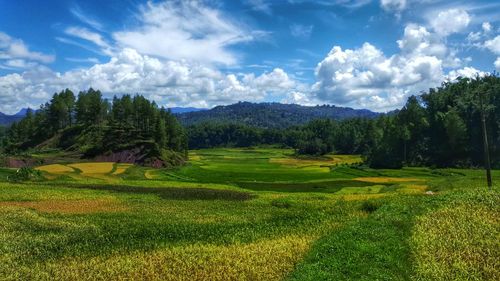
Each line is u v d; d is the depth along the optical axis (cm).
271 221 3662
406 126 13462
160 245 2839
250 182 8394
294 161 16800
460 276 2128
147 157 13162
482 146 12006
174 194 5556
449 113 12519
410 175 9938
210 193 5666
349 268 2208
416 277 2148
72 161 12088
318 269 2211
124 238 3056
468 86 14388
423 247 2502
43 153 13900
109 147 13350
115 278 2211
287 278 2184
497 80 14200
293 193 6197
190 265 2378
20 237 3008
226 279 2194
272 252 2595
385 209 3644
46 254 2653
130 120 16700
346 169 12100
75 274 2255
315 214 3850
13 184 6297
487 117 12144
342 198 5081
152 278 2206
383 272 2142
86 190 5825
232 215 4059
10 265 2422
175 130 17662
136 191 5862
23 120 17838
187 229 3356
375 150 13450
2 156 10975
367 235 2803
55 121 17388
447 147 12612
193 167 13312
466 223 2911
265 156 19912
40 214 3950
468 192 3988
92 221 3684
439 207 3516
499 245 2488
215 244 2873
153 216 3981
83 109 17725
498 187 4291
